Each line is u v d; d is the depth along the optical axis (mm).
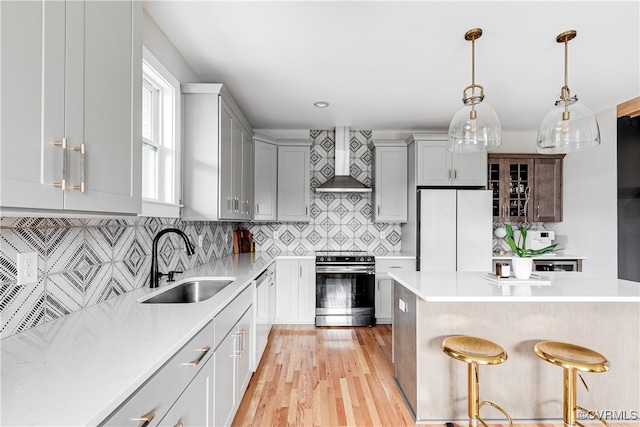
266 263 3256
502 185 4391
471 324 2168
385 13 1987
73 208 1007
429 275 2576
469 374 1907
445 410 2154
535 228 4684
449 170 4203
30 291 1252
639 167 3686
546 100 3479
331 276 4145
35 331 1229
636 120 3660
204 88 2479
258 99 3480
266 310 3209
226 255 3990
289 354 3232
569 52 2459
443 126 4496
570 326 2178
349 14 1999
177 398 1163
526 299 1868
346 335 3789
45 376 887
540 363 2182
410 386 2303
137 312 1489
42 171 890
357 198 4773
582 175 4160
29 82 853
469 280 2375
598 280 2389
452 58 2566
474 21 2064
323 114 3982
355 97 3416
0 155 771
